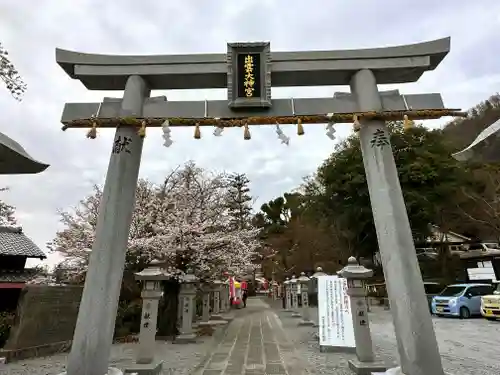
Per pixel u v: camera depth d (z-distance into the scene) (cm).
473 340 1051
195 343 1064
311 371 696
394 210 496
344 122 540
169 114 547
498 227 2155
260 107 545
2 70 836
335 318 926
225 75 571
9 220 1471
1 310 1164
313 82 595
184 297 1120
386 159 525
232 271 1686
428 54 567
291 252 3219
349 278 724
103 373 448
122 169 525
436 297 1764
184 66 570
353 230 2570
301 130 531
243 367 746
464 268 2452
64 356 893
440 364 430
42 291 936
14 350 834
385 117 538
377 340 1063
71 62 568
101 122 533
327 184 2680
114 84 591
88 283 473
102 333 457
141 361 701
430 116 535
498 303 1466
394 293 465
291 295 2106
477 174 2247
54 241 1447
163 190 1398
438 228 2567
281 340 1112
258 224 3859
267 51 561
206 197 1384
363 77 560
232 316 1900
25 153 441
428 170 2320
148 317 728
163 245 1164
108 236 492
